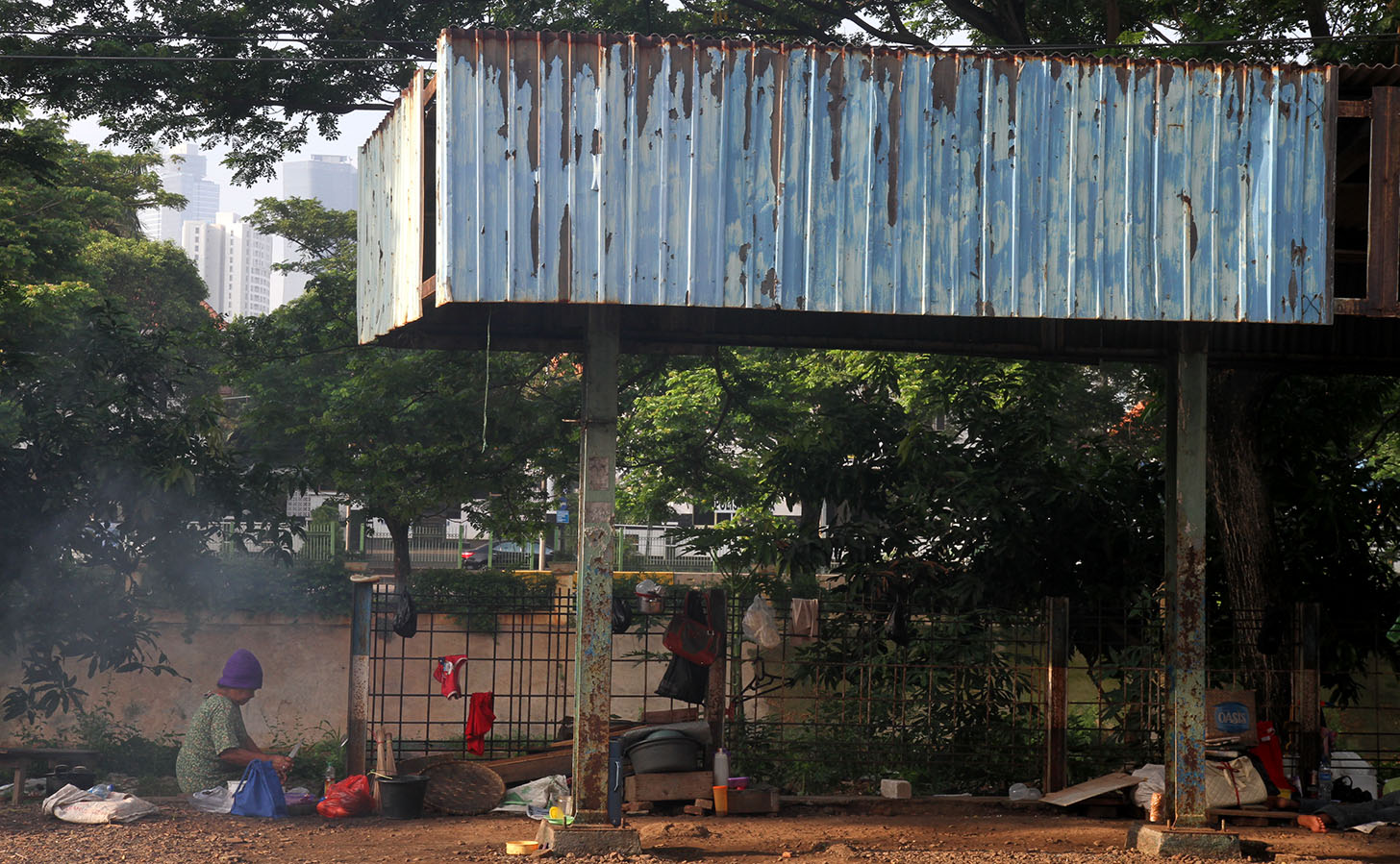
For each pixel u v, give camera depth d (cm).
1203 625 874
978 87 802
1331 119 811
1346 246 1062
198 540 1348
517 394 1850
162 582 1341
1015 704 1254
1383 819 991
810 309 785
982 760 1201
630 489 2516
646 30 1634
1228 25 1327
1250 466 1280
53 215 2853
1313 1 1348
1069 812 1044
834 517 1509
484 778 999
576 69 776
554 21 1612
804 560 1397
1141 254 805
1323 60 1305
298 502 3244
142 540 1298
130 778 1238
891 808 1046
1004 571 1369
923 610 1340
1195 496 875
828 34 1745
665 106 779
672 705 1356
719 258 779
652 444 2011
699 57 784
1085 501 1350
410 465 1872
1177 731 873
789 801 1044
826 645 1338
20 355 1309
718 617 1059
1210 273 808
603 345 839
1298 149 812
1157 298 805
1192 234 809
